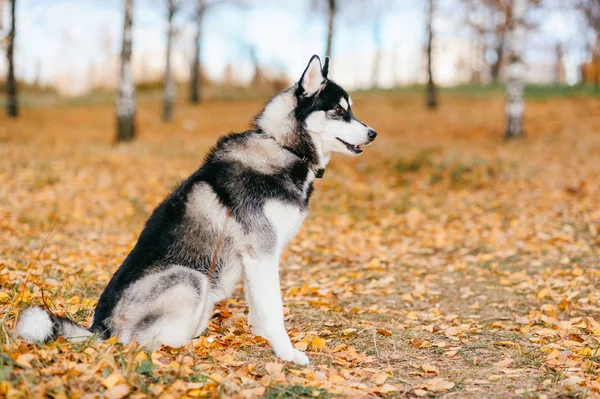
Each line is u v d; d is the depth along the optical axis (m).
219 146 4.21
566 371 3.68
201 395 3.10
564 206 9.48
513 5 15.82
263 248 3.95
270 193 3.98
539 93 24.78
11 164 11.62
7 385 2.80
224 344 4.15
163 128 21.92
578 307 5.25
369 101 26.12
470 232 8.41
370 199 10.62
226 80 44.16
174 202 4.04
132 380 3.15
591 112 19.33
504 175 11.72
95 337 3.57
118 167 12.46
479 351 4.18
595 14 26.61
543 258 7.05
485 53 38.84
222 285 4.05
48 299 4.66
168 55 24.02
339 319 5.00
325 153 4.39
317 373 3.56
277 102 4.26
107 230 8.05
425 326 4.77
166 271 3.82
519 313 5.28
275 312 3.93
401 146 15.26
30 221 7.94
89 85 47.59
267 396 3.23
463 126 19.20
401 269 6.89
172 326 3.75
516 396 3.35
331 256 7.41
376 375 3.64
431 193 10.96
